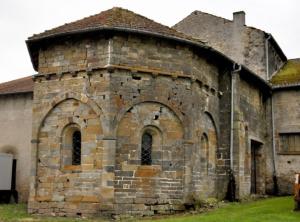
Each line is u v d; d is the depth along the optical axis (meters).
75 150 17.66
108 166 16.42
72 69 17.64
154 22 19.20
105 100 16.88
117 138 16.80
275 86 26.56
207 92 19.81
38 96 18.34
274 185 26.22
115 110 16.84
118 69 17.06
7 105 26.14
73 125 17.56
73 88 17.58
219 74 21.39
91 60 17.36
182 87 18.00
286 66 30.80
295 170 25.88
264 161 26.19
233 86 21.20
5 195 23.78
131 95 17.16
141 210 16.70
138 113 17.25
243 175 21.70
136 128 17.12
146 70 17.39
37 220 15.71
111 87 16.91
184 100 17.95
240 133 21.45
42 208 17.45
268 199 21.72
